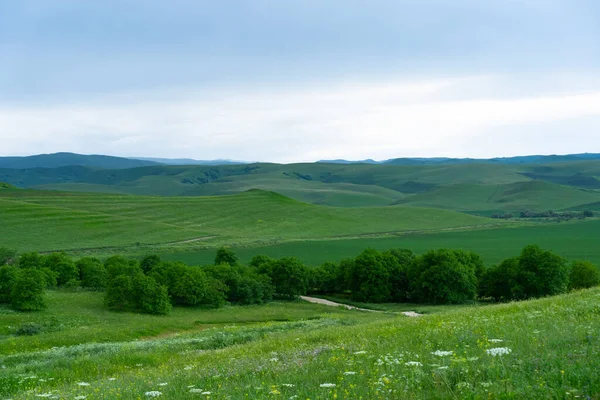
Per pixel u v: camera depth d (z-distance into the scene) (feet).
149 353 92.53
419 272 335.67
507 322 63.31
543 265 304.30
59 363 86.22
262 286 324.19
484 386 32.86
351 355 53.88
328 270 394.11
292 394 38.19
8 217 621.31
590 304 71.20
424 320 86.63
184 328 209.77
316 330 110.42
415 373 38.42
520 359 38.81
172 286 290.76
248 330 139.74
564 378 32.68
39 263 329.52
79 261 339.57
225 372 53.01
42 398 51.03
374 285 343.67
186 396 41.47
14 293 227.81
